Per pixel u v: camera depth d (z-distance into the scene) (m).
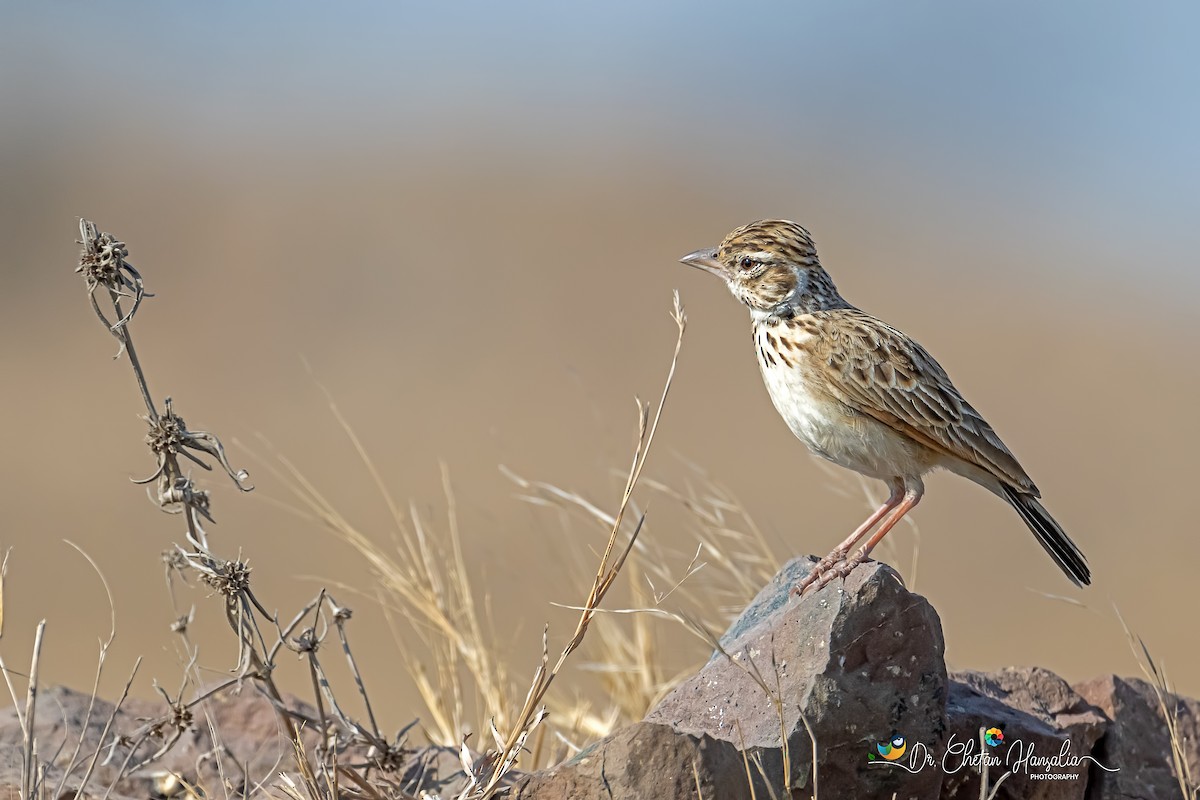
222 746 6.73
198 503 6.09
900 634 5.98
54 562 18.06
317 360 27.70
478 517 18.48
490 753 6.30
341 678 13.68
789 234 7.87
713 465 21.89
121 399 24.91
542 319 30.42
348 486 20.69
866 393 7.51
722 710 6.02
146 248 33.84
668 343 28.77
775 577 7.04
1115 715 6.77
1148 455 24.72
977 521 20.72
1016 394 28.06
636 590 8.79
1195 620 18.09
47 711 6.81
